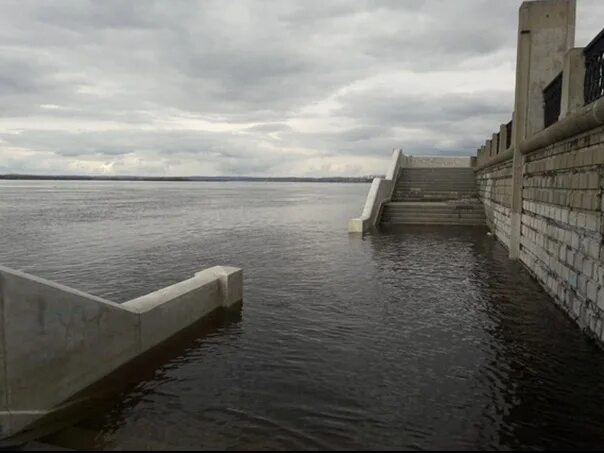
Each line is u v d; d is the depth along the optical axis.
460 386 5.72
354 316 8.50
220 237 21.77
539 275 10.65
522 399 5.40
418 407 5.22
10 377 4.71
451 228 21.92
